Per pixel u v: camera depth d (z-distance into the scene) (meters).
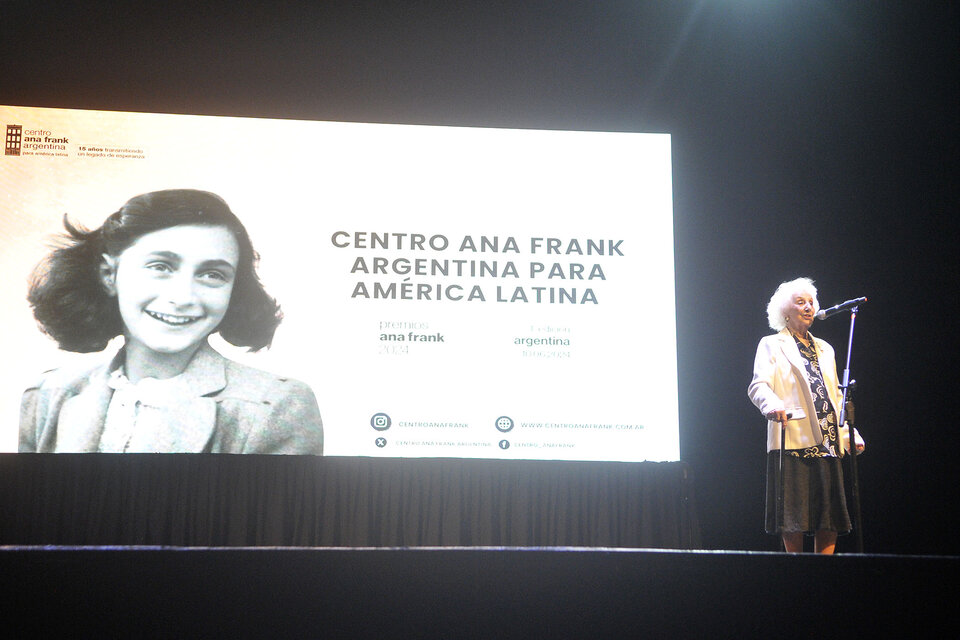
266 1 5.18
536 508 4.86
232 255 4.89
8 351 4.70
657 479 4.92
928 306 5.33
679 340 5.28
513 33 5.29
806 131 5.40
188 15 5.13
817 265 5.34
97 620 1.63
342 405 4.86
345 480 4.79
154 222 4.86
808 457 4.27
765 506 4.78
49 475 4.64
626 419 4.96
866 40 5.38
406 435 4.87
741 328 5.29
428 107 5.22
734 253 5.34
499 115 5.25
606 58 5.32
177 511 4.67
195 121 4.97
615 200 5.12
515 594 1.72
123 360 4.76
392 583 1.70
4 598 1.62
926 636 1.74
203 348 4.81
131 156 4.90
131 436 4.71
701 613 1.74
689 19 5.35
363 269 4.96
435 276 5.00
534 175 5.12
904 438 5.25
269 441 4.78
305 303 4.91
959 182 5.37
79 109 4.92
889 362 5.30
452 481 4.85
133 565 1.66
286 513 4.72
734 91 5.39
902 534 5.19
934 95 5.40
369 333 4.92
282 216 4.96
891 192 5.38
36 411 4.68
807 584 1.75
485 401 4.93
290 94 5.15
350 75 5.20
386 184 5.05
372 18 5.23
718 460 5.21
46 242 4.79
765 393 4.27
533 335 4.99
